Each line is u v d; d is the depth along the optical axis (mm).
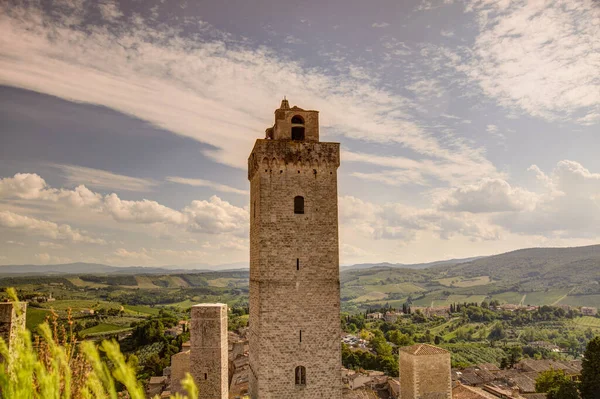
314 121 50469
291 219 47125
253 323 49594
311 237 47188
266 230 46500
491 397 87562
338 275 47188
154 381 119625
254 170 49656
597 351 92438
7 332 29312
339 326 46438
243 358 132000
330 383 45656
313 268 46781
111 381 10227
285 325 45688
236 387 93125
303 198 47656
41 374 10648
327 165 48438
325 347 45938
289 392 44969
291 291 46125
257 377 45594
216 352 59500
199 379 58969
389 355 169625
